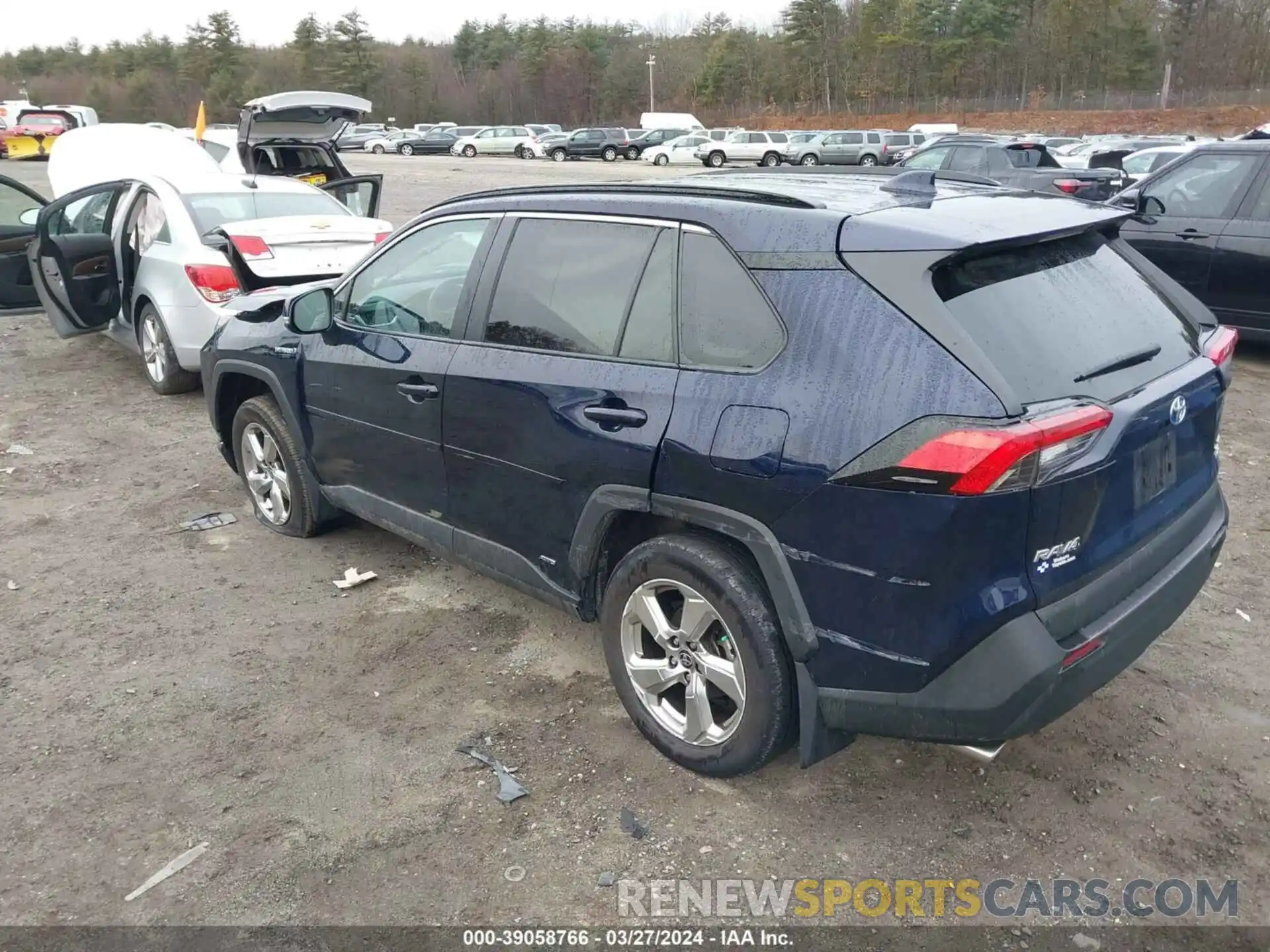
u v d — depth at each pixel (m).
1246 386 7.63
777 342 2.77
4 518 5.48
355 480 4.47
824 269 2.71
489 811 3.08
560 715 3.58
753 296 2.85
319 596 4.54
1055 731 3.41
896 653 2.60
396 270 4.10
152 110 92.94
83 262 7.80
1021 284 2.72
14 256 8.75
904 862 2.85
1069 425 2.41
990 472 2.35
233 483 6.02
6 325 10.73
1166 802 3.07
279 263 7.04
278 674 3.89
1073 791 3.12
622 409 3.08
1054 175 15.70
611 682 3.80
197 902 2.75
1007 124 65.25
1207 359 3.09
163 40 102.88
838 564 2.63
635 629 3.29
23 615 4.38
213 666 3.95
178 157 11.76
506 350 3.53
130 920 2.69
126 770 3.30
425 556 4.96
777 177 3.49
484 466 3.63
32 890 2.79
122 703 3.70
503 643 4.11
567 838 2.96
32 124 38.22
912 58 80.50
